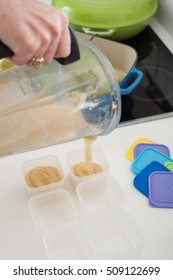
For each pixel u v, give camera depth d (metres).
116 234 0.52
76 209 0.56
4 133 0.50
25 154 0.62
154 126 0.67
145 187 0.57
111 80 0.49
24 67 0.52
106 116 0.52
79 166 0.59
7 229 0.53
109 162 0.61
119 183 0.58
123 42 0.86
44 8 0.42
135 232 0.52
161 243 0.51
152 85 0.76
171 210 0.55
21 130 0.50
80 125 0.52
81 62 0.51
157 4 0.87
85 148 0.59
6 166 0.61
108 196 0.58
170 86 0.76
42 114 0.50
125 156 0.62
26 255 0.50
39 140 0.52
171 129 0.66
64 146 0.63
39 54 0.43
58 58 0.45
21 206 0.56
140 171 0.59
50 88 0.52
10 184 0.58
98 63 0.50
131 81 0.72
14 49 0.42
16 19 0.41
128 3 0.79
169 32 0.88
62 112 0.51
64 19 0.43
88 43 0.51
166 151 0.62
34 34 0.41
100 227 0.53
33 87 0.52
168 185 0.56
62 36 0.43
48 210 0.55
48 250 0.50
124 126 0.67
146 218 0.54
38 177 0.57
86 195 0.57
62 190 0.55
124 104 0.71
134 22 0.79
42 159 0.59
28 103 0.51
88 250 0.50
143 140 0.64
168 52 0.84
